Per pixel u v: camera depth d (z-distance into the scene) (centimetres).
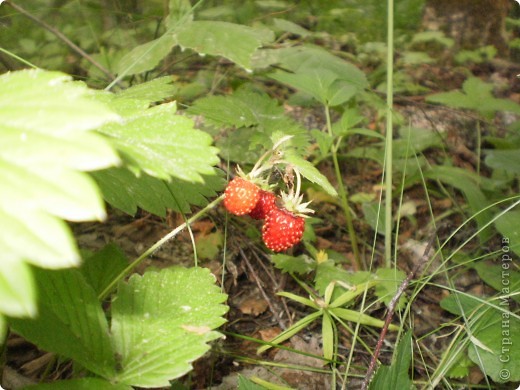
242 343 26
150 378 17
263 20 49
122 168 20
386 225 29
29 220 8
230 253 30
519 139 43
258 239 31
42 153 9
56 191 8
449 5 60
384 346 26
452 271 31
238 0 49
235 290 28
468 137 44
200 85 41
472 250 33
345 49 52
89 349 17
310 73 29
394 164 38
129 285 19
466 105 39
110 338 17
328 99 28
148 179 20
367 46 52
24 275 8
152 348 17
